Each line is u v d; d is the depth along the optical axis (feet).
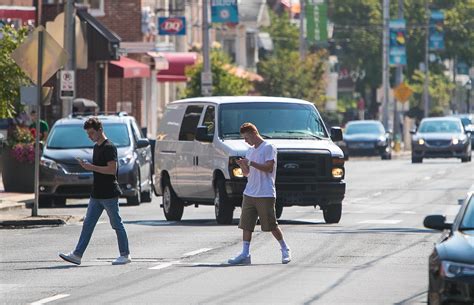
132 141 229.66
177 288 114.62
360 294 109.70
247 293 110.93
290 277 121.70
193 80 430.20
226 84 433.48
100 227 180.34
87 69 364.38
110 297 109.09
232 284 117.08
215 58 435.12
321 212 208.33
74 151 222.69
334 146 181.16
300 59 560.20
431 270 86.22
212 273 125.39
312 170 178.60
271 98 187.01
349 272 125.18
